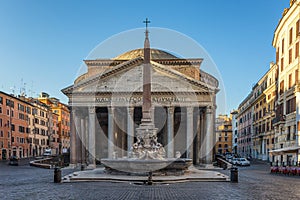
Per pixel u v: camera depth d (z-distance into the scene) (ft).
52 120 315.78
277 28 149.38
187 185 64.85
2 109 216.74
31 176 90.89
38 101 292.20
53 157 188.44
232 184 67.77
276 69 160.45
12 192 55.01
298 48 121.80
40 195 51.19
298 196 51.57
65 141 349.82
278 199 48.32
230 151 379.55
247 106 259.19
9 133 225.35
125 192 54.13
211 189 58.75
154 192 54.24
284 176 92.32
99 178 72.74
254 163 180.45
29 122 261.65
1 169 126.62
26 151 254.47
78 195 50.88
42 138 288.92
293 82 126.11
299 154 114.11
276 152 116.37
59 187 61.67
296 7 124.16
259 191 56.85
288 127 131.23
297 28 124.06
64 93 151.12
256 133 227.40
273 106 176.96
